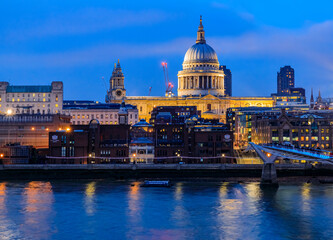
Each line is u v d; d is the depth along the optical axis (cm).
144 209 18988
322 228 16650
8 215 18238
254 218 17738
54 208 19200
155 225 17038
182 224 17112
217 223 17200
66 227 16888
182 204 19738
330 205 19512
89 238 15862
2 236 16088
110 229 16662
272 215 18100
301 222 17262
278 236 15925
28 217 18000
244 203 19862
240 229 16575
